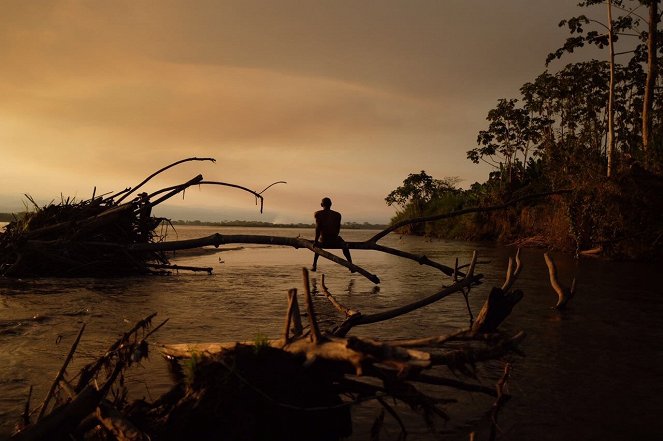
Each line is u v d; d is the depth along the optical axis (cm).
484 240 4691
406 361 283
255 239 684
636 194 2284
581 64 4719
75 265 1338
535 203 3950
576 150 3127
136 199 1245
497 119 5878
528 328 744
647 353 601
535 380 498
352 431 375
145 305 917
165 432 302
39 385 461
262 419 311
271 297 1040
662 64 3622
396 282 1375
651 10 2975
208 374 321
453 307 915
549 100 5341
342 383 353
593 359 575
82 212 1351
